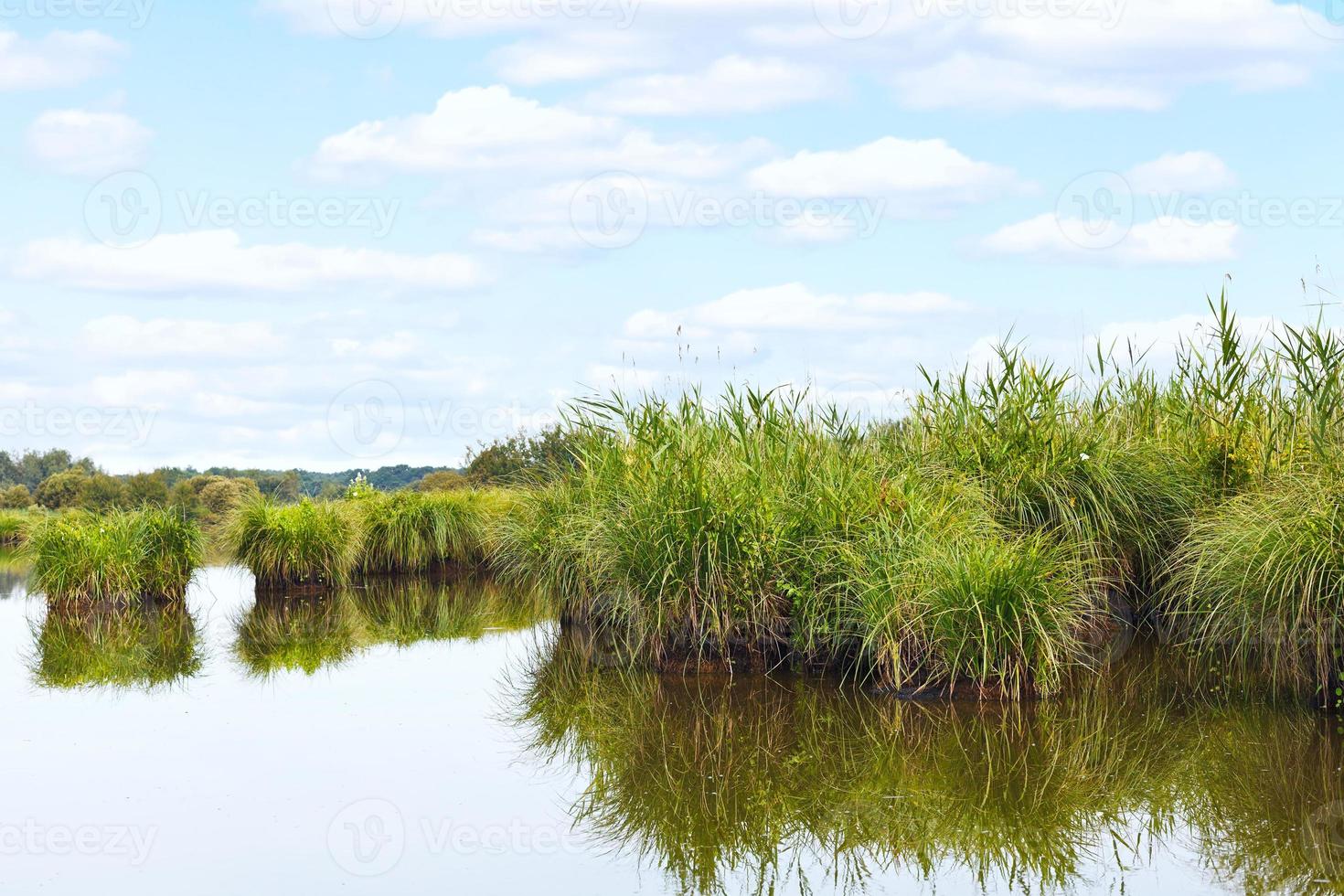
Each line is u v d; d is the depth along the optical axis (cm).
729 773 716
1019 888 534
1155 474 1075
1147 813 626
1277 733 741
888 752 744
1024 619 847
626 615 1048
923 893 532
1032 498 1045
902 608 868
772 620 972
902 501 948
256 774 718
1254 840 579
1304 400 1006
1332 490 781
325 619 1430
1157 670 920
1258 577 774
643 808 657
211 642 1261
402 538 1878
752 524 963
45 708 916
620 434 1165
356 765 741
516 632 1305
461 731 834
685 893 534
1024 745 746
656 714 857
